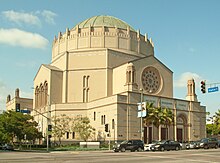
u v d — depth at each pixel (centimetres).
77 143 7056
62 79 8206
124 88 7056
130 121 6638
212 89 4253
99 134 6962
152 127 7056
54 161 2783
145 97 7069
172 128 7462
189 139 7706
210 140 5859
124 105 6625
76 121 7250
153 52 9238
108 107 6762
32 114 8925
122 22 9112
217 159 2988
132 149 5075
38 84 8894
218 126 10044
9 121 6812
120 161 2714
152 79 7944
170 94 8225
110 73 7906
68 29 8762
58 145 7169
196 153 3975
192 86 8144
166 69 8262
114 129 6444
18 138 7106
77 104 7562
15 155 3991
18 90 10588
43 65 8619
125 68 7469
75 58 8162
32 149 6412
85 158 3167
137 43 8606
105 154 3988
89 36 8306
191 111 7894
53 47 9175
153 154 3819
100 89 7838
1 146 7300
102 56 7981
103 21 8794
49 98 7950
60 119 7262
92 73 7975
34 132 6994
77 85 8019
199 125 8012
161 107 7288
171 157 3247
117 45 8281
